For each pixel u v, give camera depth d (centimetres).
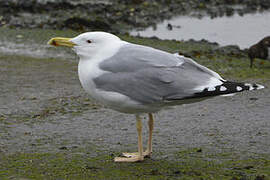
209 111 1005
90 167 675
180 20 2273
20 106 1045
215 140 804
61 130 878
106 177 636
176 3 2581
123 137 835
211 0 2638
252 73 1394
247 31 2028
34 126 905
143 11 2422
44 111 1011
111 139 823
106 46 685
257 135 827
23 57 1551
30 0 2486
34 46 1703
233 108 1025
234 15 2350
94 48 683
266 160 696
